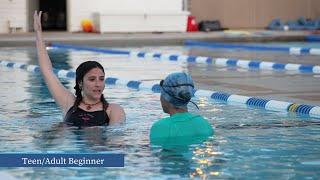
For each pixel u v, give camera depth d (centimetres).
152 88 1084
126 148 582
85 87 699
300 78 1257
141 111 817
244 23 3138
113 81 1188
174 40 2459
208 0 3056
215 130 679
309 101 919
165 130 612
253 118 774
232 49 2170
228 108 861
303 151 572
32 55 1880
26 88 1084
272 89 1070
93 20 2833
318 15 3238
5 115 789
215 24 2953
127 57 1850
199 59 1742
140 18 2788
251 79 1244
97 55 1914
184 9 3019
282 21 3194
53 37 2425
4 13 2738
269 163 525
